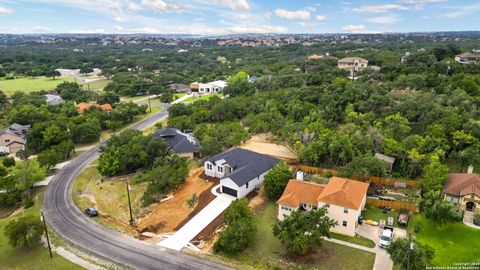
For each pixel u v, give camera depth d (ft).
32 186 190.39
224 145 232.32
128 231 142.00
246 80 416.46
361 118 224.74
